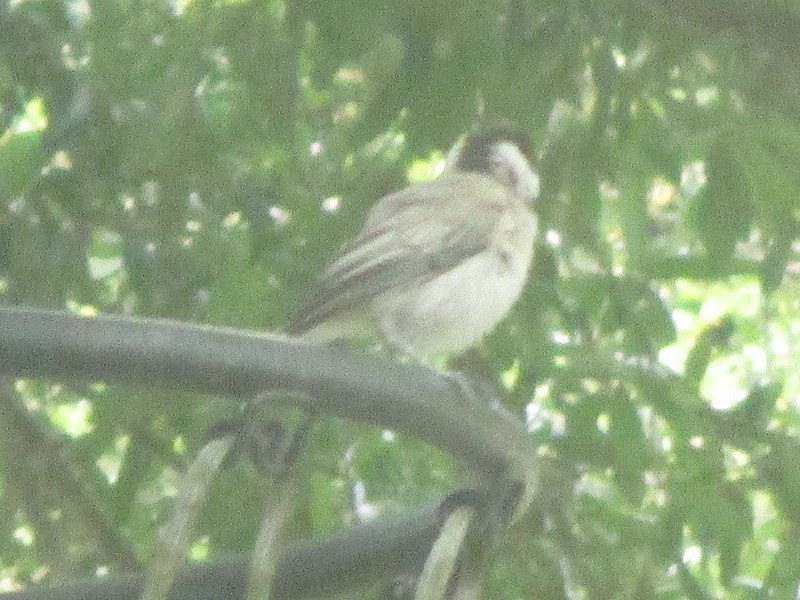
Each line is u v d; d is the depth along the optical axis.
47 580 10.59
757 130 10.47
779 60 9.95
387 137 11.37
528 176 10.73
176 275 10.63
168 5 11.14
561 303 10.97
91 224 10.70
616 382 10.59
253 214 10.62
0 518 11.06
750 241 11.36
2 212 10.55
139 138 10.49
